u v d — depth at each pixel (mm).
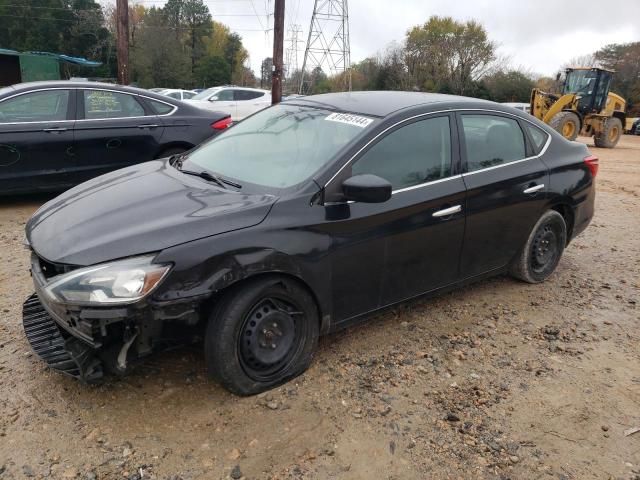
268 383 3002
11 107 6137
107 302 2477
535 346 3715
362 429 2787
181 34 68750
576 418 2969
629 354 3674
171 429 2715
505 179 4004
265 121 4008
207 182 3342
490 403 3055
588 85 19688
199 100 16938
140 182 3424
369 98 3898
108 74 52219
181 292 2598
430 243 3580
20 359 3230
